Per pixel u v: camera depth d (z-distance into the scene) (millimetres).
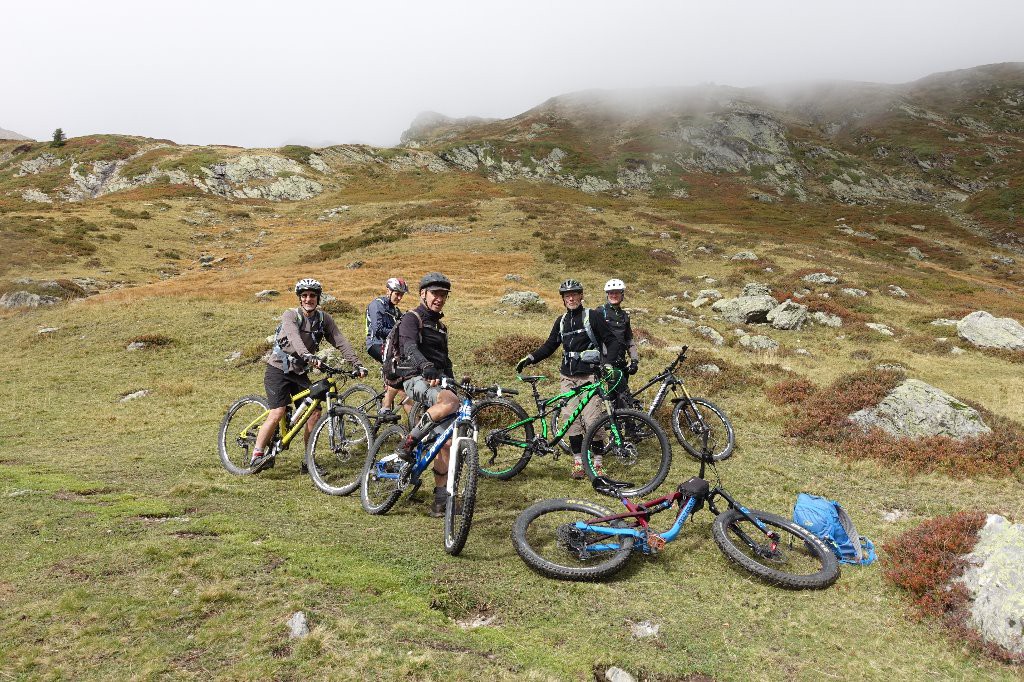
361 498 5859
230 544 4555
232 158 77625
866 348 18297
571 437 7227
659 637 3855
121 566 4062
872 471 7691
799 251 36312
